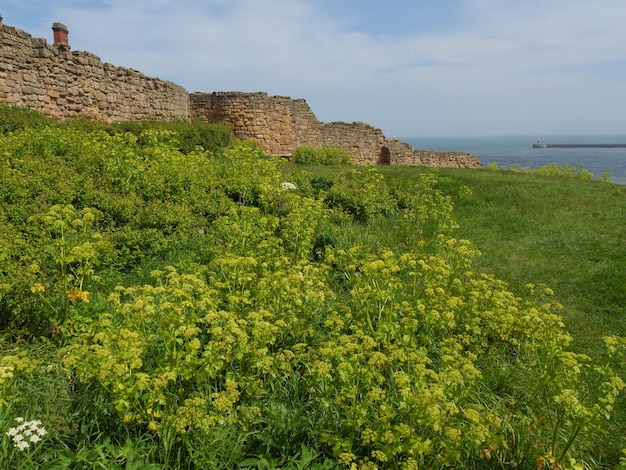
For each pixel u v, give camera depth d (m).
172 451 2.99
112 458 2.88
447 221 8.49
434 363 4.14
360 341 4.11
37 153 8.19
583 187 14.71
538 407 3.80
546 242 8.91
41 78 13.50
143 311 3.33
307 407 3.47
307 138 24.41
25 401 3.18
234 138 20.14
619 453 3.50
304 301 4.24
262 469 2.95
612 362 4.65
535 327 4.19
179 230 6.33
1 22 12.85
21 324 4.07
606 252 8.35
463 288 4.87
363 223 8.85
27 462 2.76
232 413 3.07
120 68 17.14
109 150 8.74
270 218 6.99
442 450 3.00
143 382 2.77
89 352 3.03
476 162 28.66
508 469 3.23
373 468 2.71
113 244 5.50
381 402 3.13
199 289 3.73
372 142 27.17
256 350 3.40
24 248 4.66
